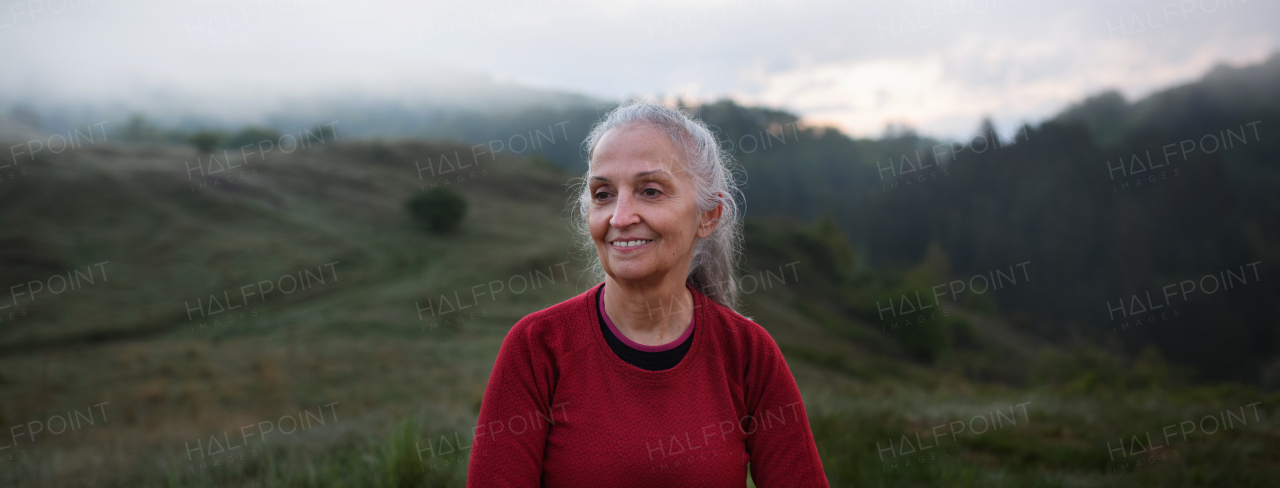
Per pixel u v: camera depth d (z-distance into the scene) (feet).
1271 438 16.78
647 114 3.43
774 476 3.69
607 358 3.41
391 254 137.59
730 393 3.58
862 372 110.42
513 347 3.43
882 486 12.17
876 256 329.52
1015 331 222.07
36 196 129.49
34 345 85.66
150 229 131.13
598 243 3.43
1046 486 12.78
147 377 70.54
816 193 422.82
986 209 324.19
